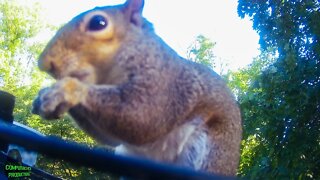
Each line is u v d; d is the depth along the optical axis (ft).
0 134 0.51
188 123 0.76
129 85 0.67
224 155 0.80
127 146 0.72
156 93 0.69
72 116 0.70
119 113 0.65
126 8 0.73
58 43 0.68
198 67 0.81
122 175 0.52
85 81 0.68
